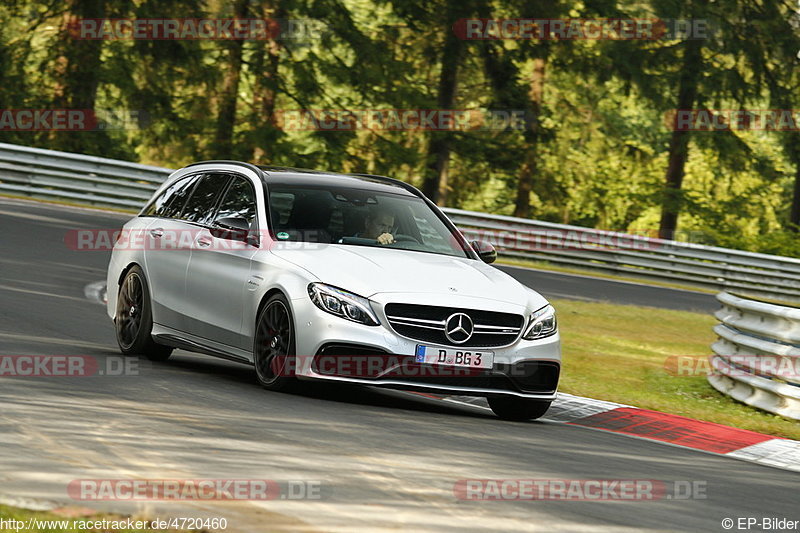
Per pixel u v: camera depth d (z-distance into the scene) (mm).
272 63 116062
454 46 121750
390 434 22219
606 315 59438
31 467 16266
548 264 86312
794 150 130875
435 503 16703
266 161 116750
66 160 77125
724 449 26859
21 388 22797
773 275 90750
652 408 31422
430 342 25625
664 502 18984
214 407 23109
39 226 61500
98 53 112062
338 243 28188
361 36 116375
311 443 20281
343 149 116250
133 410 21703
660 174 165500
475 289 26953
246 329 27422
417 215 30531
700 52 128250
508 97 126500
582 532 16031
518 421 27547
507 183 135250
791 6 129875
